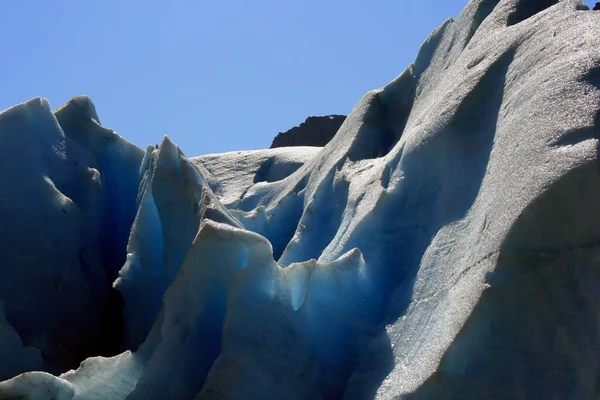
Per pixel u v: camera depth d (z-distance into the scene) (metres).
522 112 4.46
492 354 3.74
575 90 4.12
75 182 9.24
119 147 10.34
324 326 5.12
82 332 8.21
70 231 8.60
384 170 6.17
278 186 9.20
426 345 4.17
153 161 8.88
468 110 5.24
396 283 5.34
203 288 5.22
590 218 3.69
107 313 8.76
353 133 7.70
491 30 5.94
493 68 5.28
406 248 5.46
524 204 3.79
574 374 3.61
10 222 8.10
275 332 4.88
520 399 3.62
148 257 8.34
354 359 4.96
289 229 8.10
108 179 10.02
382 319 5.13
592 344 3.63
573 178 3.67
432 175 5.49
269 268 5.06
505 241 3.81
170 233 7.28
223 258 5.09
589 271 3.69
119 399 5.32
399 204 5.71
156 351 5.32
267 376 4.65
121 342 8.27
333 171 7.39
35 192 8.45
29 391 4.91
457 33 6.93
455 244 4.70
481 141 4.99
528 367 3.66
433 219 5.28
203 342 5.18
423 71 7.48
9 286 7.75
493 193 4.29
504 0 6.21
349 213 6.34
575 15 4.80
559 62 4.45
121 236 9.84
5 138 8.57
